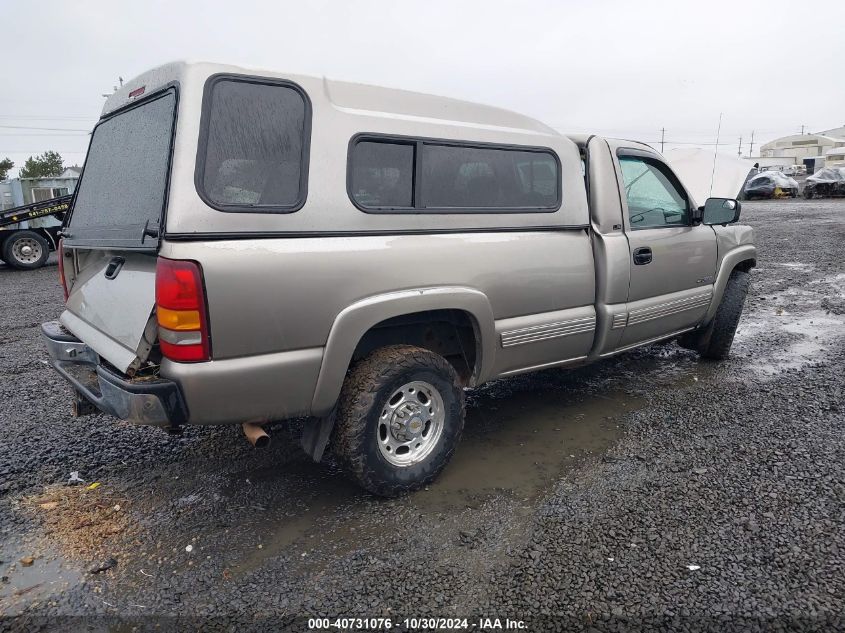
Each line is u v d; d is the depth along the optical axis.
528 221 3.71
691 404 4.59
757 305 8.16
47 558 2.81
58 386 5.20
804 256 12.49
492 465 3.66
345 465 3.12
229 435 4.13
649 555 2.74
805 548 2.76
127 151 3.09
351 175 2.97
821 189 30.09
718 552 2.75
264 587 2.58
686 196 4.90
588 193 4.12
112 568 2.73
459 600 2.48
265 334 2.72
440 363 3.31
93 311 3.24
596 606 2.43
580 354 4.16
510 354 3.72
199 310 2.55
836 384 4.93
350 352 2.97
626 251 4.18
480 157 3.50
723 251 5.24
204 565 2.74
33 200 21.83
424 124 3.25
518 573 2.64
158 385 2.60
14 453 3.88
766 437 3.95
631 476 3.47
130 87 3.18
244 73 2.71
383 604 2.47
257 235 2.69
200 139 2.58
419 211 3.22
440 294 3.23
